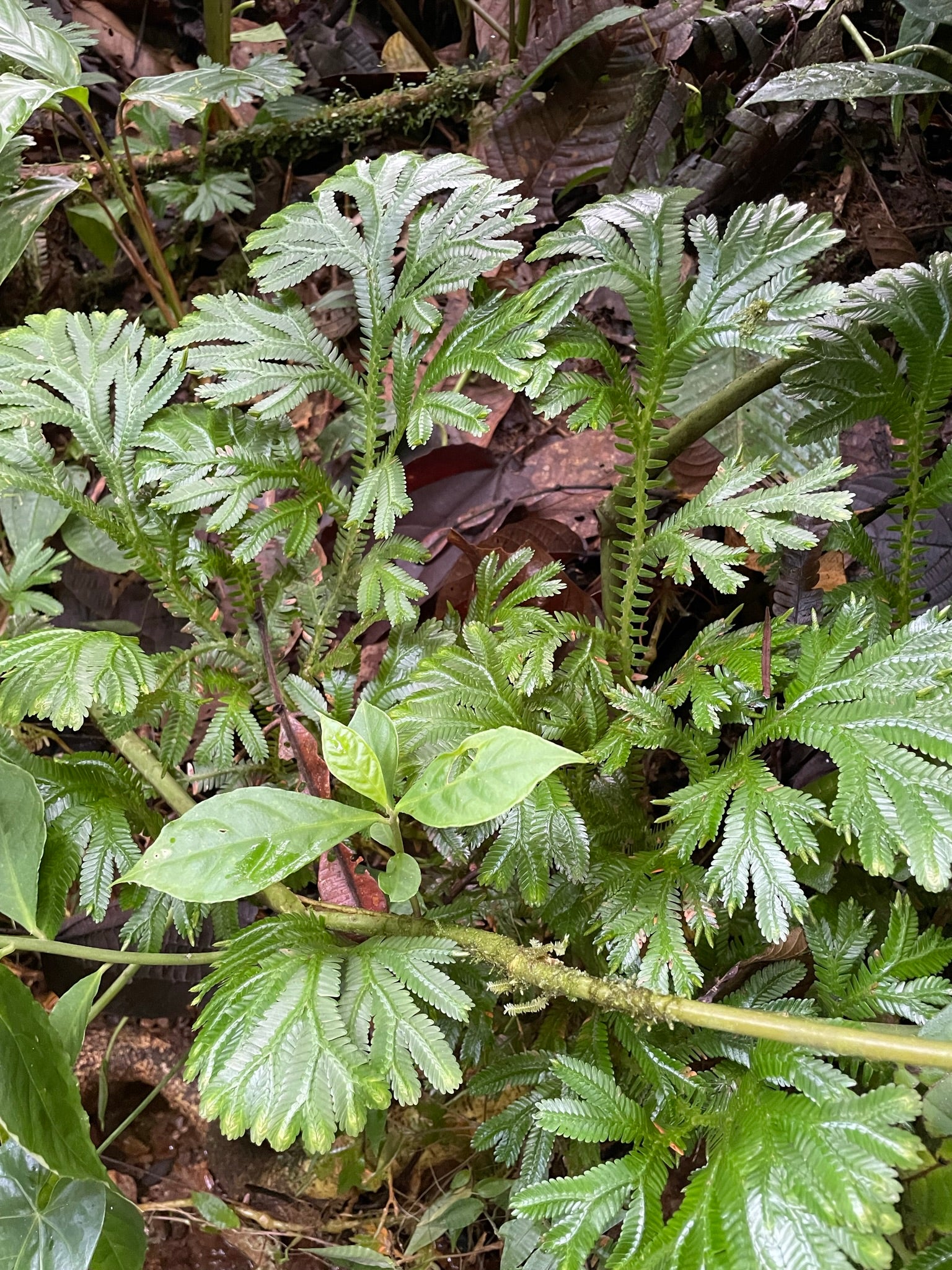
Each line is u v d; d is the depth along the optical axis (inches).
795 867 16.3
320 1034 13.0
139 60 40.4
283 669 19.6
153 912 16.9
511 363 15.6
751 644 14.9
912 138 27.0
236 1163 21.6
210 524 16.6
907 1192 13.5
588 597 21.4
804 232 15.0
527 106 28.9
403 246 26.5
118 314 19.0
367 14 42.0
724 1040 14.6
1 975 15.6
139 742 19.1
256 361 17.3
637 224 15.7
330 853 17.2
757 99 22.6
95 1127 22.8
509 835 14.8
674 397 16.0
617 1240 15.6
